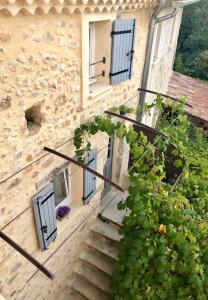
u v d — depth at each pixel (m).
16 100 2.51
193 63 16.81
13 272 3.27
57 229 3.96
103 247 5.23
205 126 9.39
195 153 6.72
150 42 4.77
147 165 3.71
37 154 3.04
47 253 3.90
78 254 5.13
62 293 4.95
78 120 3.62
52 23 2.60
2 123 2.44
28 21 2.33
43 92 2.81
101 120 3.54
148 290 3.67
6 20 2.14
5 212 2.83
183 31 17.25
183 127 4.59
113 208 5.79
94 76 4.01
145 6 4.08
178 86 10.60
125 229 3.70
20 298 3.64
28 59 2.48
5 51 2.23
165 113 8.83
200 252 3.43
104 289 4.86
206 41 16.73
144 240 3.42
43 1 2.23
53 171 3.45
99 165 4.77
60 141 3.38
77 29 2.97
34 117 2.98
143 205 3.25
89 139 3.99
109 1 3.17
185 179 4.28
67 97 3.22
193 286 3.35
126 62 4.14
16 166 2.78
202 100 9.79
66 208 4.15
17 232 3.11
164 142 3.98
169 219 3.35
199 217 3.76
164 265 3.30
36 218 3.27
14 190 2.85
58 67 2.90
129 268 3.79
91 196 4.56
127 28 3.78
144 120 6.63
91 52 3.81
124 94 4.69
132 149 3.58
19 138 2.70
